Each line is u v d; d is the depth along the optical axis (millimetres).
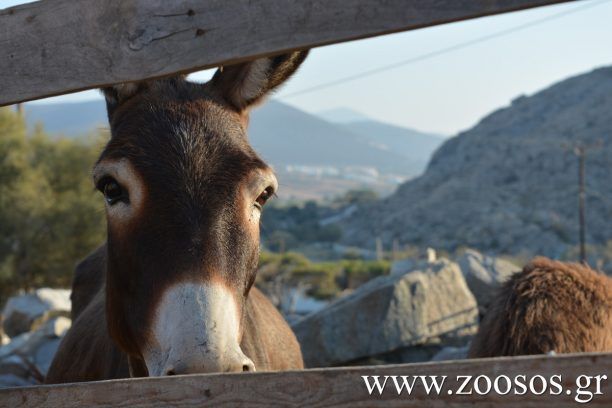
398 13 1984
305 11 2088
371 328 9625
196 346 2436
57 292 16266
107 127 3689
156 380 2152
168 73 2260
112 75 2326
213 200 2674
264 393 2066
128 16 2297
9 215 30734
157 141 2787
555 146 105500
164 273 2580
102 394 2199
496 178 104500
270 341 4367
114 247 2811
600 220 81438
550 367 1848
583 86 141625
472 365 1914
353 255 73625
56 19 2385
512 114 138875
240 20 2166
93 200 31812
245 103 3164
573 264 4668
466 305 10203
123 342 2990
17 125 32812
